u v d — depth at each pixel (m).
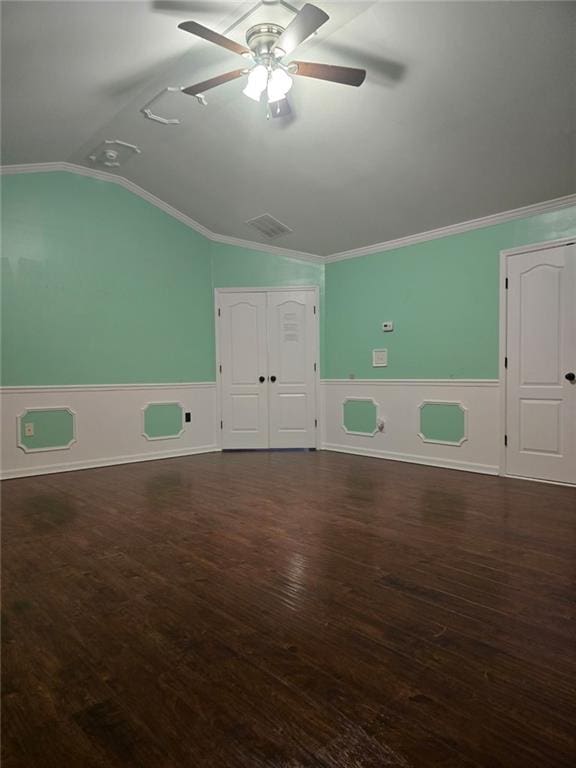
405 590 2.10
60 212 4.62
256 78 2.60
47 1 2.33
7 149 4.05
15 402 4.38
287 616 1.89
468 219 4.44
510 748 1.21
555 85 2.83
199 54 2.93
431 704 1.38
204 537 2.77
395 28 2.63
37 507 3.40
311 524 2.99
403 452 5.11
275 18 2.57
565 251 3.91
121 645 1.70
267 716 1.34
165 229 5.40
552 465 4.03
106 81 3.15
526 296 4.14
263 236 5.61
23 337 4.42
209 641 1.72
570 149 3.34
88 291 4.81
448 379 4.69
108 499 3.61
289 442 5.90
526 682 1.47
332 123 3.54
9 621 1.86
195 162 4.43
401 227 4.79
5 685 1.48
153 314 5.30
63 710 1.37
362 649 1.66
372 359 5.36
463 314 4.56
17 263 4.38
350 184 4.28
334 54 2.90
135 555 2.51
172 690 1.45
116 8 2.44
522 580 2.19
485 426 4.45
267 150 4.04
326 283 5.84
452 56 2.74
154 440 5.30
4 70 2.89
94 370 4.86
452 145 3.52
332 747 1.22
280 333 5.86
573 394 3.89
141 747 1.22
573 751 1.20
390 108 3.27
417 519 3.08
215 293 5.85
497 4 2.38
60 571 2.32
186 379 5.58
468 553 2.51
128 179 4.98
